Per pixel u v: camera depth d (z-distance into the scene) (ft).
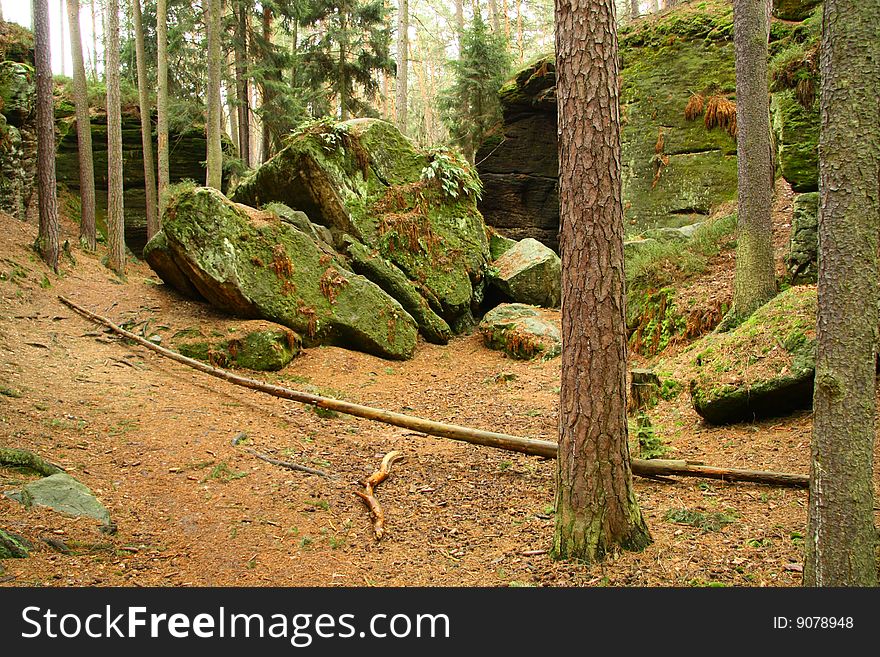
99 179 76.64
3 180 56.70
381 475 23.13
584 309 16.26
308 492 21.62
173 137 79.87
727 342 28.25
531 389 37.24
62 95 77.66
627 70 58.95
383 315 43.14
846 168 12.38
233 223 39.70
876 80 12.26
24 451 19.12
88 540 16.56
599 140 16.03
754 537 17.26
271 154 83.10
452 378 40.60
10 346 30.81
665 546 16.78
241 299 38.86
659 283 39.27
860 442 12.32
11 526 15.93
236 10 75.25
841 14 12.46
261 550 17.63
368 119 49.83
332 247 45.37
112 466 21.29
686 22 56.95
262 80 74.59
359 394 35.91
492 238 56.49
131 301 41.75
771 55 47.42
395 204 48.21
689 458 23.77
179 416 26.61
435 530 19.34
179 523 18.60
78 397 26.45
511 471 24.47
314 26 84.07
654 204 55.83
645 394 30.63
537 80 65.57
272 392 30.14
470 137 73.05
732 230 41.29
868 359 12.35
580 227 16.19
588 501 16.40
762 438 24.32
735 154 52.95
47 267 44.42
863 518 12.32
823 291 12.70
